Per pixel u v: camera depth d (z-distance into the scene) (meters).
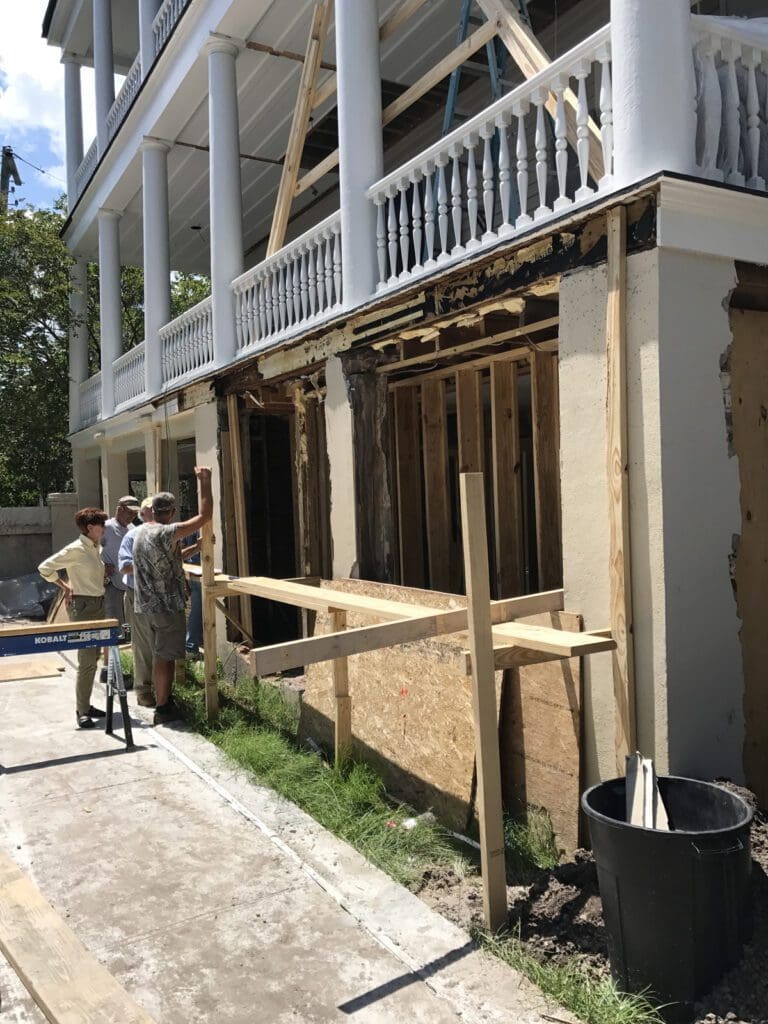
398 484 8.58
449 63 5.44
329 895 3.62
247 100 9.52
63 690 7.57
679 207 3.63
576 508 4.08
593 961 3.04
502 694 4.48
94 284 20.98
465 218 6.99
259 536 10.14
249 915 3.46
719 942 2.75
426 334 5.58
